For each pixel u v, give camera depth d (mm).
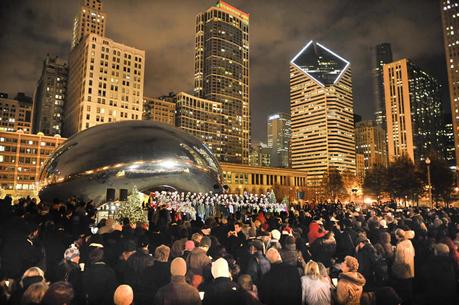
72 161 21062
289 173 129250
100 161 20906
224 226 10617
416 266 8781
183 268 4535
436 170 58594
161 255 6281
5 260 5852
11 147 104000
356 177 134625
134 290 5965
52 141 110438
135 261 6238
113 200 20719
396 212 20844
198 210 23109
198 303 4320
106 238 7965
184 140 23922
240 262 7398
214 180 24625
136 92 133375
